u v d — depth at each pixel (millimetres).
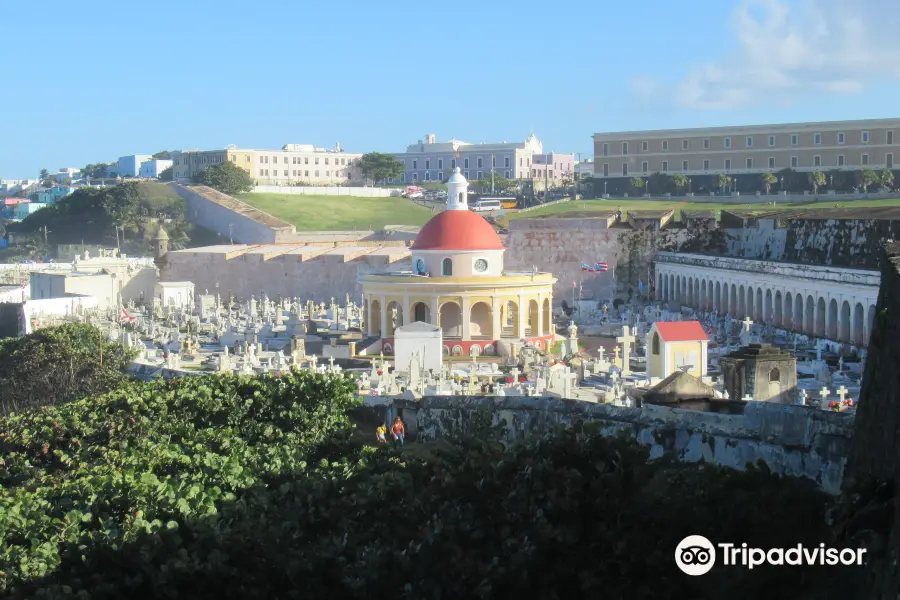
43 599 28312
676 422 41438
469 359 130000
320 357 131500
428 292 137000
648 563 28406
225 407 52594
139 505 35156
